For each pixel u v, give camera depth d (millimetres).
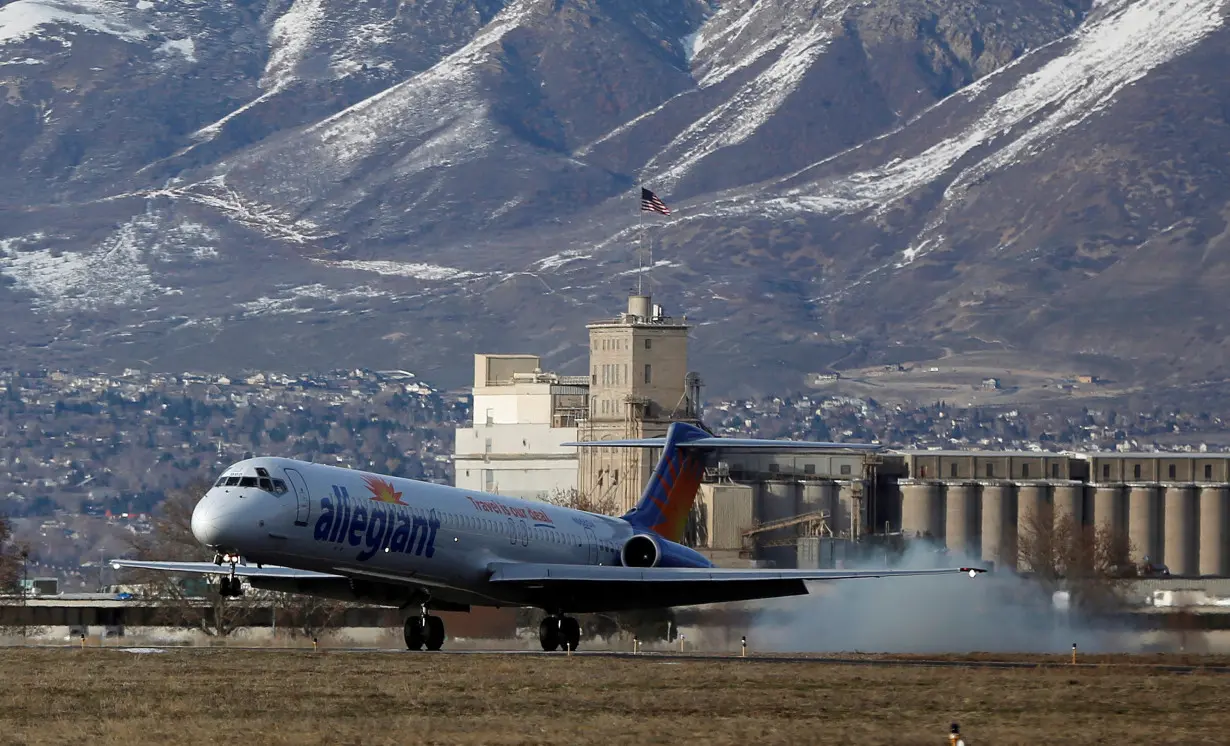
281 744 163750
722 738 168625
